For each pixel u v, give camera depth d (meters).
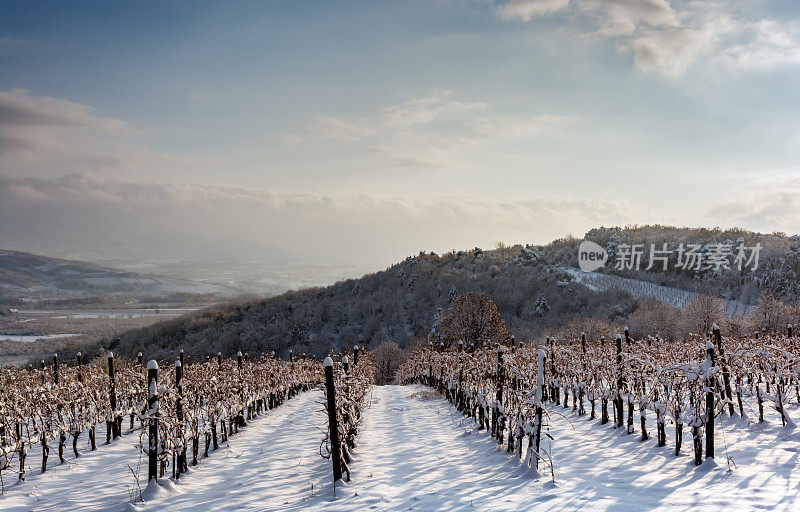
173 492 8.91
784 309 41.59
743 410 13.45
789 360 12.06
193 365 16.30
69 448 12.52
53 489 9.23
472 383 16.06
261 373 19.14
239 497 8.70
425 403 21.95
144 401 13.86
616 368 13.23
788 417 11.44
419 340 56.38
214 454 12.34
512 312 81.56
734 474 8.41
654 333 48.69
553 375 17.83
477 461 10.79
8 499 8.65
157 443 8.95
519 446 10.06
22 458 9.76
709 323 43.38
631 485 8.22
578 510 7.01
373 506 7.84
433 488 8.76
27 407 10.77
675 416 10.01
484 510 7.30
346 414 10.95
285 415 18.75
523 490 8.25
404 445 13.02
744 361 13.07
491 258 110.38
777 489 7.54
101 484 9.48
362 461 11.13
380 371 52.12
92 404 12.28
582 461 10.09
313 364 28.48
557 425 14.57
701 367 9.20
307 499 8.45
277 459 11.63
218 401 13.34
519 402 10.55
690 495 7.48
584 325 52.09
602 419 14.05
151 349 88.81
